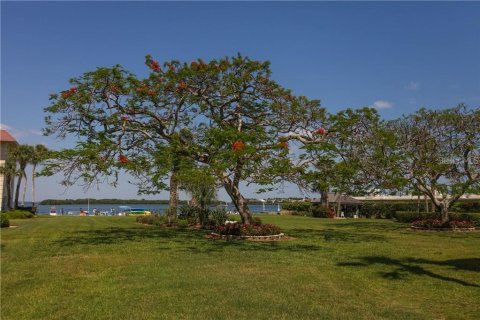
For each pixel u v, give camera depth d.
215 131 16.31
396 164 21.36
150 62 18.52
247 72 18.56
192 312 6.71
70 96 16.62
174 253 13.35
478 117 22.55
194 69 18.20
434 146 22.92
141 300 7.40
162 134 18.78
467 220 25.62
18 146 52.25
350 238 19.16
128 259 12.05
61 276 9.52
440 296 7.98
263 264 11.29
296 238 18.84
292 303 7.29
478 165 19.48
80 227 25.27
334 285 8.82
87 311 6.75
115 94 17.59
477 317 6.68
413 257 12.91
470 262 11.93
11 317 6.48
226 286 8.49
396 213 34.47
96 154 16.03
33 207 53.81
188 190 26.59
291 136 18.55
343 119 18.16
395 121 23.95
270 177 16.42
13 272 9.99
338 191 18.61
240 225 18.50
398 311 6.95
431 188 23.97
